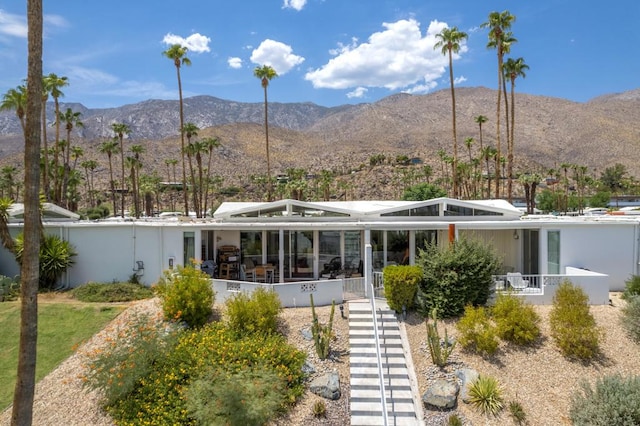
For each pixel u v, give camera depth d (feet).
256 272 74.54
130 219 89.76
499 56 130.52
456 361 51.55
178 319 56.70
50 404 46.29
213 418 38.58
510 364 50.75
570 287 56.70
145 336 48.08
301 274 79.36
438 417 44.42
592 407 41.83
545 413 44.70
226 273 76.89
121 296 69.36
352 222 76.13
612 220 73.82
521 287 63.57
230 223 75.51
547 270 72.02
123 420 42.80
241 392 40.14
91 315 62.90
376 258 78.33
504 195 354.95
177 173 531.91
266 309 55.77
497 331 54.08
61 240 77.15
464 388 47.39
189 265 63.26
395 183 402.31
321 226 72.69
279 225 73.05
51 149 178.19
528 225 71.92
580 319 52.11
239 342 51.29
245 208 80.12
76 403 46.29
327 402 46.37
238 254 79.77
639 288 63.82
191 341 51.57
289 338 55.11
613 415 40.55
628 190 417.49
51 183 177.27
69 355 54.19
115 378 43.68
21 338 33.86
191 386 42.93
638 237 71.97
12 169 274.57
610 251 71.97
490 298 60.80
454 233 68.69
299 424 43.55
